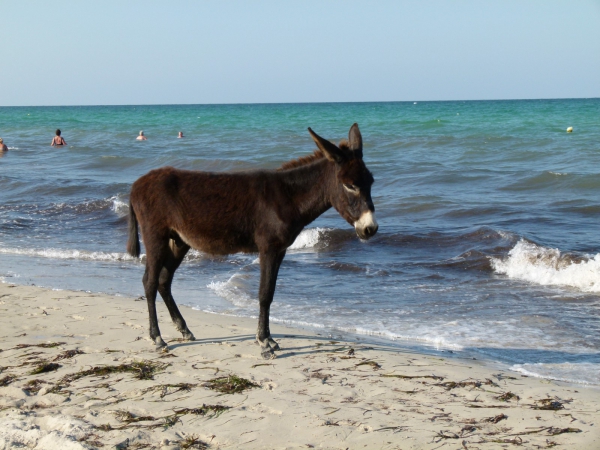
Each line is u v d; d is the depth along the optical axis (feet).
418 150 95.04
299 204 19.11
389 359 19.40
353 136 18.81
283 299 29.01
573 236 40.37
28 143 122.62
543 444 13.39
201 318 24.70
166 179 19.48
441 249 39.60
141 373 17.51
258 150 95.66
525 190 60.18
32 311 24.76
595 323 24.97
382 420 14.52
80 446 12.55
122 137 135.44
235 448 13.06
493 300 28.60
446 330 24.03
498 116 203.62
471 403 15.78
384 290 30.63
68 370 17.78
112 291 30.25
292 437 13.58
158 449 12.87
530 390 16.90
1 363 18.35
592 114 203.10
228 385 16.63
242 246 19.71
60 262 37.45
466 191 60.75
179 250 20.71
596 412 15.30
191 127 165.89
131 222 20.44
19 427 13.70
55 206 53.93
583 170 69.56
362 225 18.10
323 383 17.02
